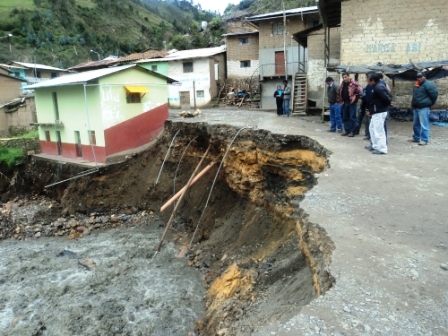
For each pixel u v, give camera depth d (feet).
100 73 53.42
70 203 52.47
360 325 10.50
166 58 102.53
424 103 32.24
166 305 29.50
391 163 26.58
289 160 32.35
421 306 11.20
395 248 14.70
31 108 82.07
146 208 51.29
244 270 27.25
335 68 44.98
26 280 34.81
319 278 13.70
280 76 91.04
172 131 50.85
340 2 47.26
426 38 44.27
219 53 104.32
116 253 40.06
